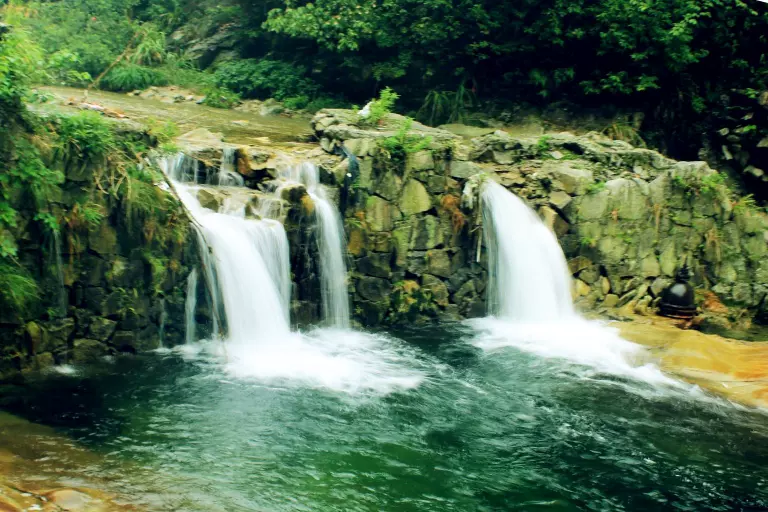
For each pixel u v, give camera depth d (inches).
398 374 393.4
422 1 802.2
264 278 412.8
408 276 494.3
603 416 356.5
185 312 399.2
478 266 513.3
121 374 358.0
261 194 433.4
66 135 360.5
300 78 877.2
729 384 403.9
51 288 356.5
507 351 445.7
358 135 492.1
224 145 456.4
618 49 742.5
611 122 754.8
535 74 778.2
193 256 394.3
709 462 314.3
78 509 228.5
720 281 597.0
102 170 371.2
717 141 746.8
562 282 530.0
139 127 402.3
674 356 441.4
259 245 411.2
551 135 594.6
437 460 300.2
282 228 422.3
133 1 1003.9
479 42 799.1
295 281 439.5
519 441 323.9
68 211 359.3
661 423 351.6
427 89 831.7
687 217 587.2
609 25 735.7
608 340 475.5
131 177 378.0
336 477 278.2
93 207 365.7
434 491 275.1
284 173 452.4
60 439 284.7
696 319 553.3
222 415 323.0
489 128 765.3
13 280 334.0
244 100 860.6
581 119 765.3
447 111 793.6
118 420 309.1
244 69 883.4
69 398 326.3
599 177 558.3
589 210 541.6
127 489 249.4
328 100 848.3
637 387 395.5
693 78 769.6
